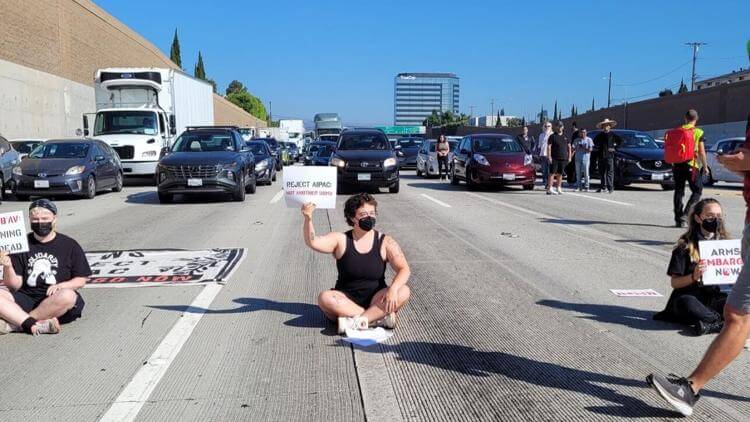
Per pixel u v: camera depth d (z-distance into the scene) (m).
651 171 17.97
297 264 7.98
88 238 9.98
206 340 5.13
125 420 3.75
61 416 3.80
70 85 36.28
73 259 5.53
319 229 10.93
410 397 4.04
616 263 7.88
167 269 7.67
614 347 4.89
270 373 4.45
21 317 5.25
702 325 5.11
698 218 5.18
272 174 22.94
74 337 5.22
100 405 3.96
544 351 4.82
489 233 10.29
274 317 5.73
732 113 42.44
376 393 4.10
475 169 18.34
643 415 3.77
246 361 4.67
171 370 4.51
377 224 11.37
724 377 4.31
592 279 7.04
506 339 5.09
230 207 14.38
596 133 20.69
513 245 9.18
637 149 18.81
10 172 16.27
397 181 17.64
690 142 10.46
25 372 4.49
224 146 16.36
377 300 5.20
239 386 4.23
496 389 4.15
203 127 17.61
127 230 10.84
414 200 15.74
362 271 5.23
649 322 5.50
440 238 9.82
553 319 5.61
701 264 4.68
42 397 4.07
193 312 5.89
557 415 3.78
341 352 4.84
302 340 5.11
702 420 3.69
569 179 21.00
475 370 4.47
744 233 4.04
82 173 16.08
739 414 3.77
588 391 4.11
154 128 22.14
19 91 29.88
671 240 9.55
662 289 6.60
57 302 5.30
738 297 3.54
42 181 15.59
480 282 6.95
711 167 20.45
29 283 5.41
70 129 36.34
